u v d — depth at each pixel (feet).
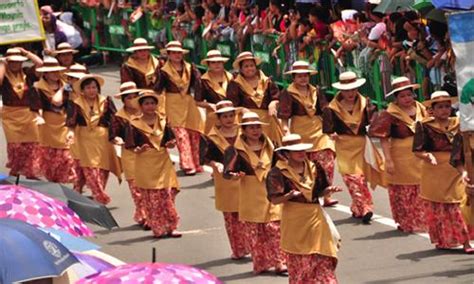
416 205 96.58
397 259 89.81
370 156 99.50
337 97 101.30
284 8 149.59
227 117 91.76
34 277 52.37
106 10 195.83
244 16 156.76
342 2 140.87
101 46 198.49
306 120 105.91
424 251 91.45
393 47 127.44
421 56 122.01
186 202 113.19
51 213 60.03
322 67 140.26
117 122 102.58
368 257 90.99
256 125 86.99
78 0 198.70
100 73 190.39
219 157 91.76
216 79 116.16
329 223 79.77
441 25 119.55
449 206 89.97
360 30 132.98
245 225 88.74
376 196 110.63
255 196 87.40
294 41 144.66
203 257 94.68
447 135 89.40
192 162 124.06
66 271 55.21
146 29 185.06
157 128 100.42
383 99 130.52
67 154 120.67
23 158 124.47
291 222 79.46
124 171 105.91
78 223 61.36
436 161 89.66
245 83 111.34
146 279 45.62
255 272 88.63
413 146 89.92
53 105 119.65
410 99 96.12
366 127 100.58
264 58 152.15
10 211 59.16
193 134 124.06
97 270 56.65
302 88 106.32
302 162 79.00
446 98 89.20
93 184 111.34
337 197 110.32
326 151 106.01
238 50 158.10
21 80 123.54
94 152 111.24
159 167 100.53
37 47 168.96
